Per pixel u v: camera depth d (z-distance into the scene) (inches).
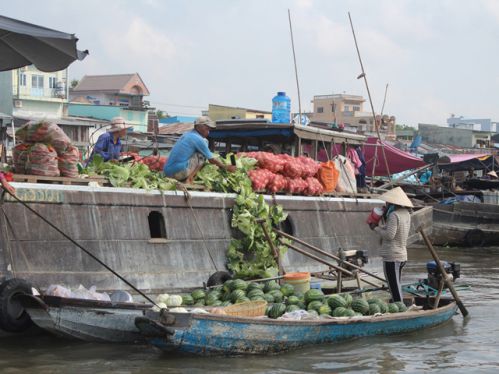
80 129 1402.6
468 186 1168.2
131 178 431.2
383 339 385.7
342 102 2630.4
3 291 337.7
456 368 333.4
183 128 1518.2
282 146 595.2
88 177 407.8
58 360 323.3
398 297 426.9
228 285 405.7
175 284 431.2
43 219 343.6
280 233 485.1
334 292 470.3
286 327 342.6
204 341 323.6
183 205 448.1
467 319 445.1
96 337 345.7
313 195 559.5
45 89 1845.5
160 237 436.8
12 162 412.5
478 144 2108.8
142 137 1147.3
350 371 323.3
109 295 382.0
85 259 389.1
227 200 477.7
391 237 419.2
